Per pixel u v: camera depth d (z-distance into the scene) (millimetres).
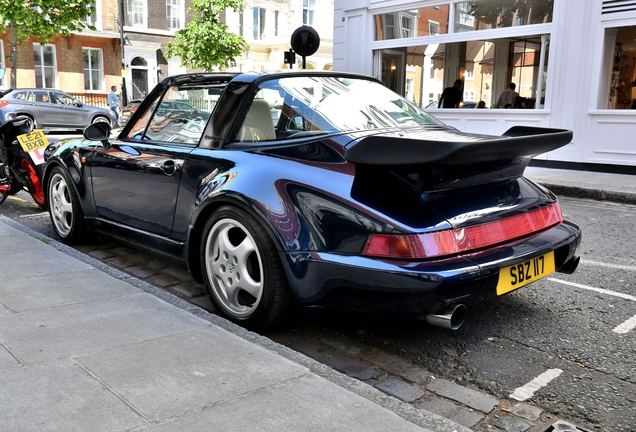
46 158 5051
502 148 2592
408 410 2146
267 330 3197
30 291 3301
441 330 3221
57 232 5012
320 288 2689
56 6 19312
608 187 7934
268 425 1964
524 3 10586
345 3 13242
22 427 1904
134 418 1979
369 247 2551
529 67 10695
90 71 29891
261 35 34594
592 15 9672
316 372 2438
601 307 3590
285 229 2766
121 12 27984
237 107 3354
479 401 2482
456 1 11500
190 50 23391
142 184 3787
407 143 2520
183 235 3484
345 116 3312
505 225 2795
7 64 27203
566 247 3025
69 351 2508
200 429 1927
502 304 3643
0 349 2516
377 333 3180
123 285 3432
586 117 9953
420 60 12312
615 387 2604
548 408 2434
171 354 2498
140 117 4105
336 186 2711
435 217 2580
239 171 3055
